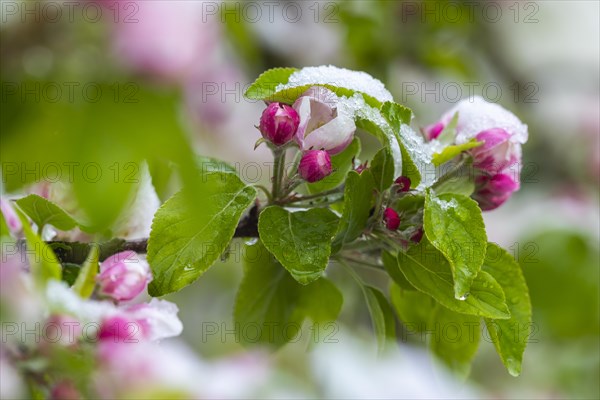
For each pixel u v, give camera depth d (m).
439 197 0.58
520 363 0.60
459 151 0.60
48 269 0.54
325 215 0.58
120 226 0.60
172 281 0.57
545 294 0.96
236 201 0.58
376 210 0.59
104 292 0.57
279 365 0.71
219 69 0.81
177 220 0.57
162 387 0.55
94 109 0.48
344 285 0.84
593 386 0.93
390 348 0.63
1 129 0.49
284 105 0.58
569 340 0.95
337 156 0.62
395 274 0.60
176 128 0.48
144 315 0.57
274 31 1.04
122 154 0.48
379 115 0.59
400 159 0.60
